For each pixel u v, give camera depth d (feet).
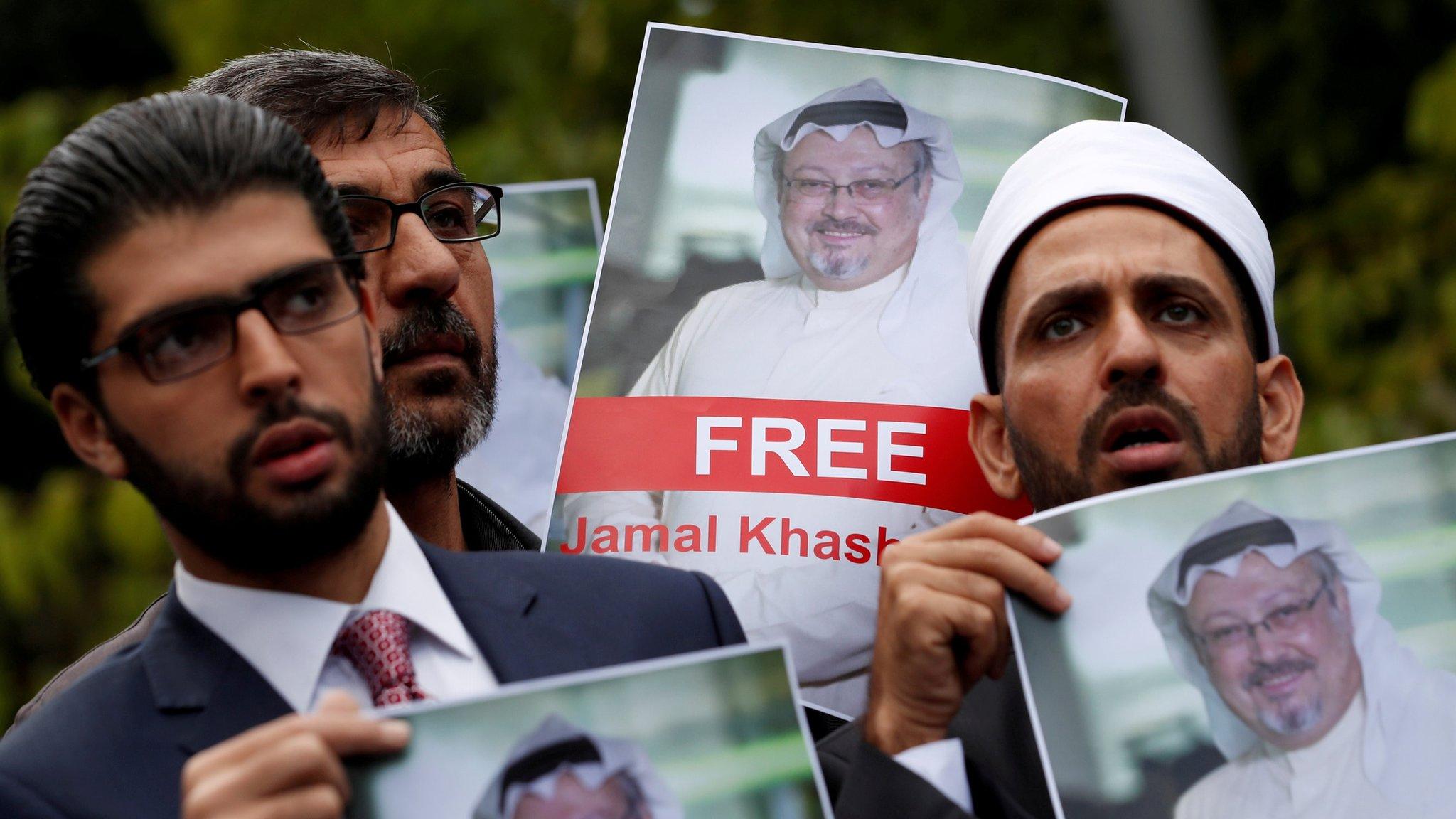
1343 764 12.18
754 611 15.71
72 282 11.83
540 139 41.09
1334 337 37.01
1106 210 13.93
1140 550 12.55
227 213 11.78
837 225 16.83
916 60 17.16
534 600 13.17
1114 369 13.35
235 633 12.28
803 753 11.33
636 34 41.83
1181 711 12.26
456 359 16.34
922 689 12.76
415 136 16.84
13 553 43.80
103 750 11.85
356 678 12.30
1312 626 12.39
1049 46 39.75
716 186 17.01
